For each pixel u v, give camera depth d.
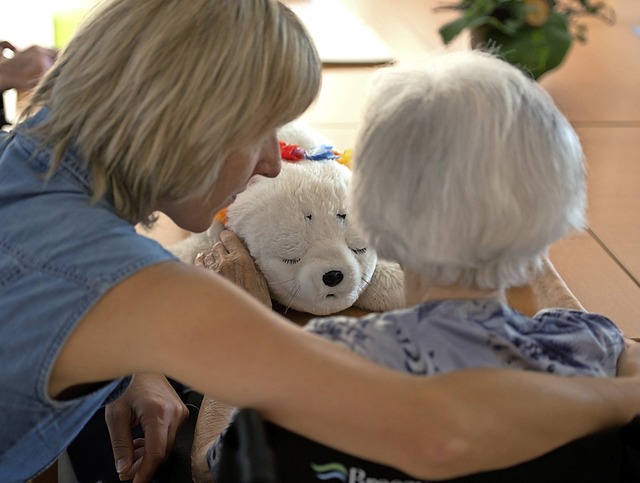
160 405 1.10
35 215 0.77
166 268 0.72
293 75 0.80
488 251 0.72
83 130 0.79
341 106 1.68
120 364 0.72
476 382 0.69
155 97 0.75
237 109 0.77
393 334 0.73
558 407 0.70
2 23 2.34
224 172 0.83
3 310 0.73
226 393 0.68
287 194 1.12
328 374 0.67
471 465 0.68
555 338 0.76
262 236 1.11
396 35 2.10
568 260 1.25
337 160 1.26
